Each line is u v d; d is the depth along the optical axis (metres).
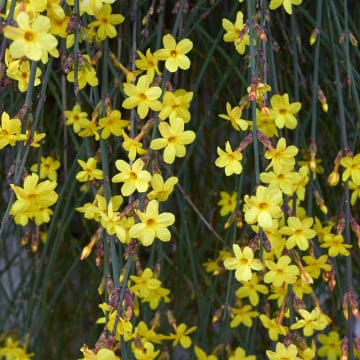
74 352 1.21
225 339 1.01
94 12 0.86
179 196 1.03
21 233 1.11
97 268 1.08
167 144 0.86
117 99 1.04
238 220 0.96
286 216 0.90
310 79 1.06
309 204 0.94
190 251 1.03
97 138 0.91
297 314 0.95
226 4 1.05
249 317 1.00
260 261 0.85
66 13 0.89
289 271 0.87
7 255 1.15
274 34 1.06
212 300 1.05
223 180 1.13
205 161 1.13
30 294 1.08
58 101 1.03
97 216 0.90
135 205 0.86
